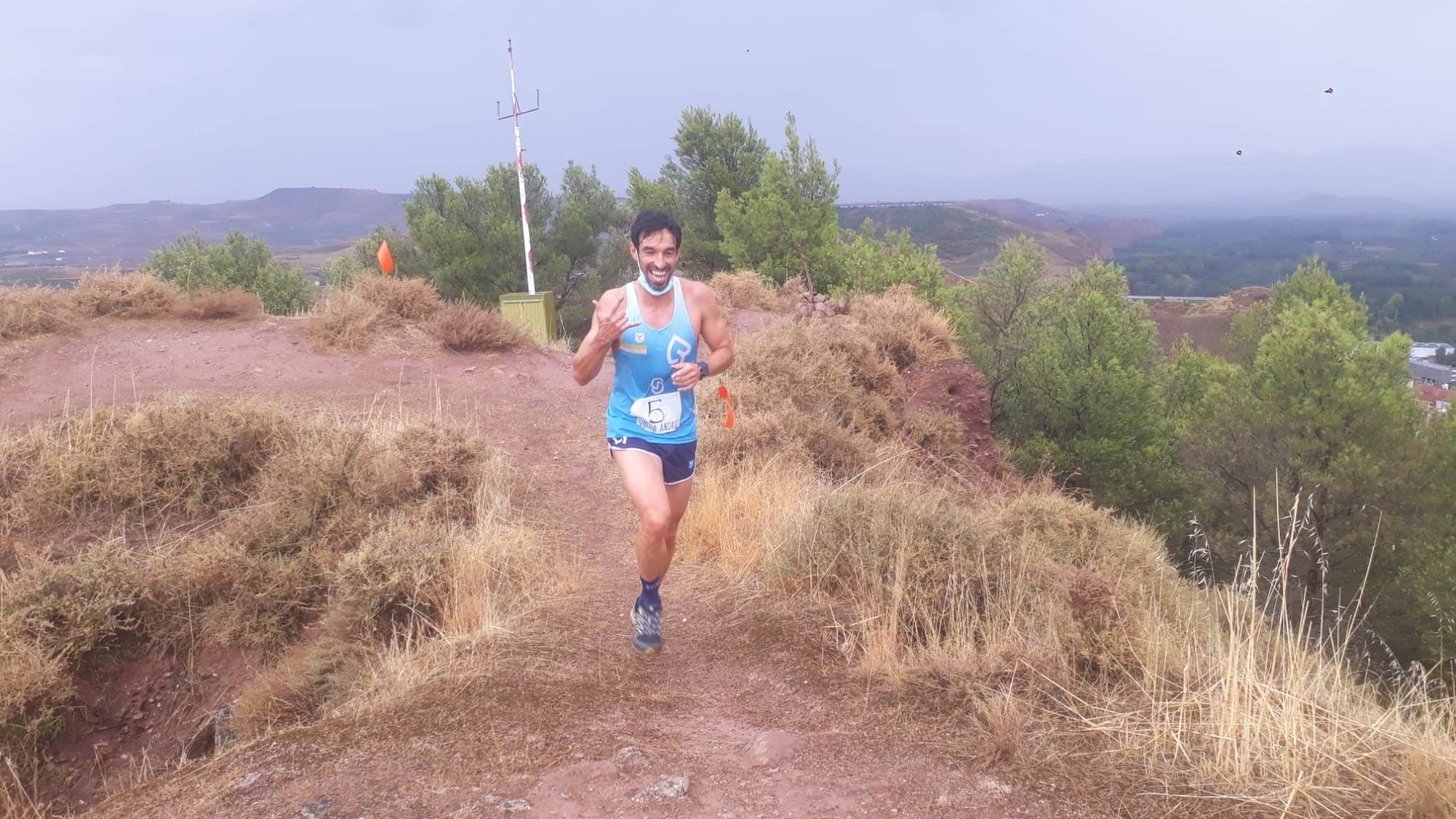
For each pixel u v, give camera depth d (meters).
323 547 5.36
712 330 3.75
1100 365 20.97
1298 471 17.62
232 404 6.70
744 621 4.38
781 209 19.48
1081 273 25.97
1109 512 6.53
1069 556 5.72
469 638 4.07
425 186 24.88
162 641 4.81
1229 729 2.85
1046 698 3.30
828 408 8.90
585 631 4.29
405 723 3.11
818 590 4.59
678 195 24.66
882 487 6.13
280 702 4.07
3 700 4.02
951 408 11.12
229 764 2.89
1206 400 22.00
